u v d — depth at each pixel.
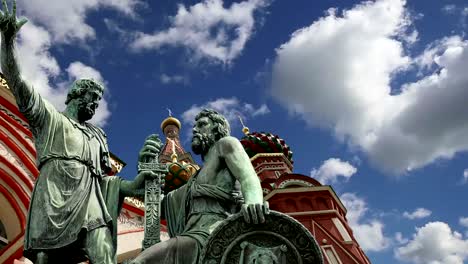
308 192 20.02
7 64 4.52
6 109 14.15
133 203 15.94
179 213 4.95
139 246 15.11
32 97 4.68
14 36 4.55
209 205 4.73
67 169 4.60
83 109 5.14
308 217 19.14
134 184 5.05
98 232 4.45
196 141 5.19
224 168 4.95
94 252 4.32
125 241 14.89
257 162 25.78
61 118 4.91
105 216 4.62
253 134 27.00
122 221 15.33
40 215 4.38
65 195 4.48
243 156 4.85
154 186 5.02
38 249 4.29
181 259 4.30
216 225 4.50
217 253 4.11
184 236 4.44
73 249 4.41
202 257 4.08
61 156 4.66
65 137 4.79
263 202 4.27
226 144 4.97
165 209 5.12
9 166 13.36
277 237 4.14
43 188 4.49
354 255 17.64
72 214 4.41
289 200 19.84
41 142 4.76
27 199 13.34
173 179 16.77
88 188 4.66
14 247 11.99
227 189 4.82
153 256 4.25
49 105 4.91
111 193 5.02
